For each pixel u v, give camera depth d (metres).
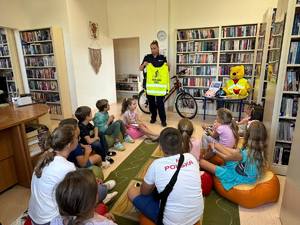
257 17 4.57
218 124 2.45
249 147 1.93
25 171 2.23
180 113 4.89
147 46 5.82
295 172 1.49
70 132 1.46
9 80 5.22
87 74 5.54
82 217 0.85
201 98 5.10
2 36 5.00
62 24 4.88
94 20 5.59
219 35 4.64
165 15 5.17
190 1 4.99
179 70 5.23
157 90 4.16
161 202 1.30
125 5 5.80
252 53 4.56
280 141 2.42
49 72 4.96
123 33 6.04
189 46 4.98
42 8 4.95
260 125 1.92
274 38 2.56
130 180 2.35
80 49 5.23
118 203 1.96
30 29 4.76
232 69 4.29
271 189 1.89
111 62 6.45
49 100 5.18
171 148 1.35
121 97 7.39
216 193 2.11
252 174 1.90
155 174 1.32
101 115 3.08
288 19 2.06
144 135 3.66
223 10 4.79
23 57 5.09
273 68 2.52
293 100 2.27
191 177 1.29
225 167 2.08
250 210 1.89
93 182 0.89
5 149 2.18
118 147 3.12
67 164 1.32
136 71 7.19
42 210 1.27
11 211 1.93
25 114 2.40
